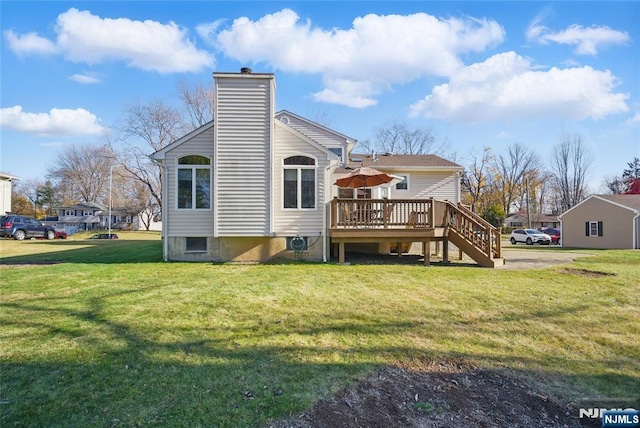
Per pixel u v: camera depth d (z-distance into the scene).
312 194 11.16
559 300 6.23
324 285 7.26
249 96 10.66
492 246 10.62
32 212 53.78
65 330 4.42
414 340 4.36
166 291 6.53
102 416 2.68
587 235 25.17
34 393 2.97
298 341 4.23
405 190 16.98
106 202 59.41
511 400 3.16
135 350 3.86
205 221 10.95
